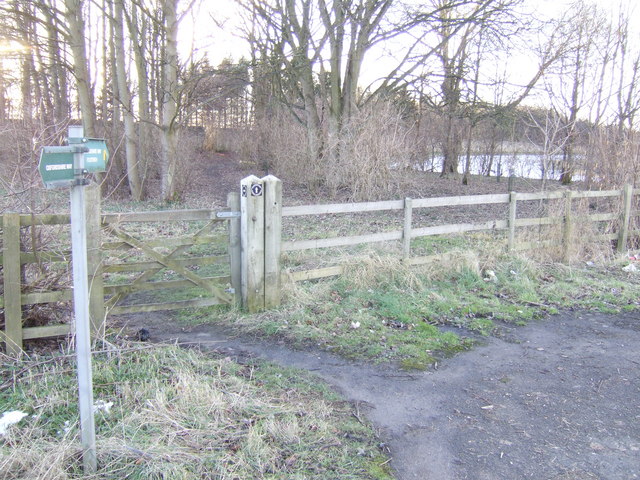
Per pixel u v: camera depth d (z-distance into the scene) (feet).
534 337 19.02
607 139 35.53
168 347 15.44
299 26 55.36
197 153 85.40
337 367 15.71
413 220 42.42
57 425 11.23
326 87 61.67
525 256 27.78
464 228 26.30
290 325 18.56
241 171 82.84
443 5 53.67
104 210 44.39
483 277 25.53
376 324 19.16
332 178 50.70
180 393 12.42
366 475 10.50
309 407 12.94
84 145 8.48
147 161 54.29
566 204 29.37
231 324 18.60
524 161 70.85
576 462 11.29
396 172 48.37
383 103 52.75
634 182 32.78
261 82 71.41
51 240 15.33
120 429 11.02
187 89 51.72
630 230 32.50
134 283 17.16
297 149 58.03
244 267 19.13
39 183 15.01
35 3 44.11
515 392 14.57
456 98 61.77
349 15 52.31
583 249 30.19
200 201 53.36
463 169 84.64
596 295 24.17
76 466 9.71
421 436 12.14
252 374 14.69
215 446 10.75
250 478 9.96
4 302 14.29
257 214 18.89
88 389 9.33
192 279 18.38
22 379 12.88
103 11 50.19
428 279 23.93
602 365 16.61
